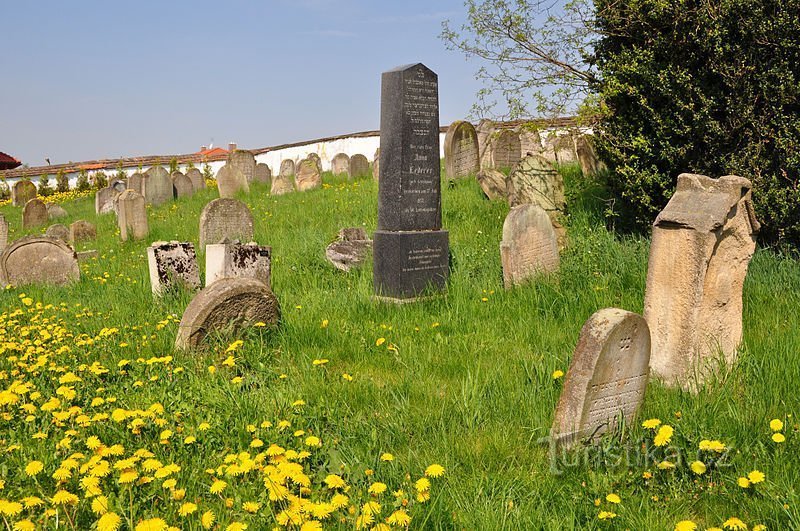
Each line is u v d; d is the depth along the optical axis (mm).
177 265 9141
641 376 4402
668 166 9453
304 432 3936
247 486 3479
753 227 5363
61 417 4113
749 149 8633
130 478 3176
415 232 8352
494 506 3498
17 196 31688
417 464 3945
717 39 8492
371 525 3086
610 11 9625
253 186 23469
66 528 3080
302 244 11531
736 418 4254
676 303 5148
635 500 3551
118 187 28047
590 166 14094
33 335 6906
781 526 3260
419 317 7203
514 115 11477
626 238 9797
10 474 3639
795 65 8336
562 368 5246
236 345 5629
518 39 11047
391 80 8367
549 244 8742
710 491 3602
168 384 5082
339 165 26391
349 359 6012
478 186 14742
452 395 4977
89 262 12898
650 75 9133
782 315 6465
